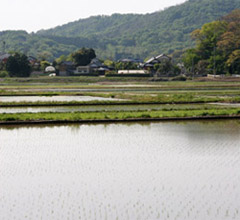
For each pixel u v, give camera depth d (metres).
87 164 22.92
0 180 20.12
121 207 16.62
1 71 162.38
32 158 24.44
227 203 16.94
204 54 172.62
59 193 18.25
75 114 41.25
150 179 20.05
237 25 162.38
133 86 96.88
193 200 17.28
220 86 92.75
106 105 53.97
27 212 16.22
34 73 174.75
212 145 27.70
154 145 27.89
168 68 159.25
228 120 39.66
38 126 36.31
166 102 55.19
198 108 46.84
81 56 189.62
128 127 35.53
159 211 16.20
